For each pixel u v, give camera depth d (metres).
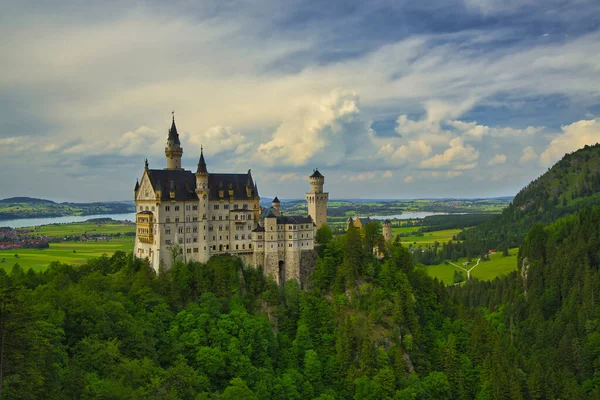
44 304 144.38
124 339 156.38
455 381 195.62
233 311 190.38
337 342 194.62
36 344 106.94
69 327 148.88
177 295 193.00
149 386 129.25
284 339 196.62
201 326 182.00
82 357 136.00
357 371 186.62
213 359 168.75
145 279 191.88
